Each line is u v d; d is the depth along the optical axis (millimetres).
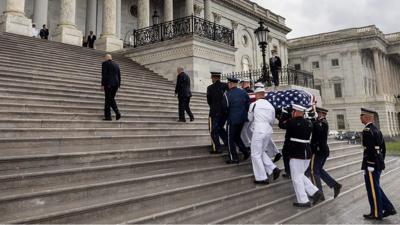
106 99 8461
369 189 6207
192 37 17422
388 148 29188
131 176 5457
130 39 29625
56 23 26250
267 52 48719
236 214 4973
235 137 7543
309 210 6031
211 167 6637
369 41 56594
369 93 58812
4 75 9102
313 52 61125
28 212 3904
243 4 45031
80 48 16672
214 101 7707
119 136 7086
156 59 18844
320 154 7129
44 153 5730
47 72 11023
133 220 4090
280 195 6609
